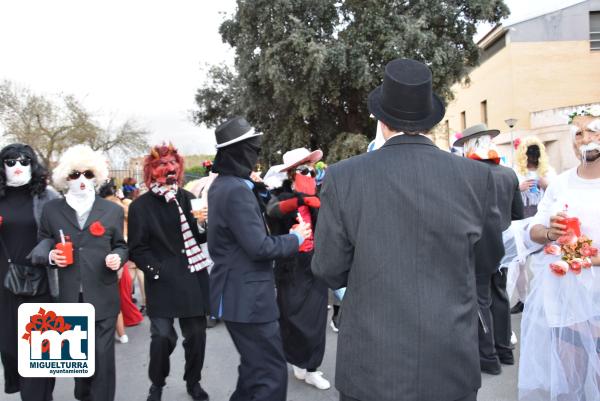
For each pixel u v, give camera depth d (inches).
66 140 1024.9
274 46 531.2
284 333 143.3
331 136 641.6
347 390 66.9
